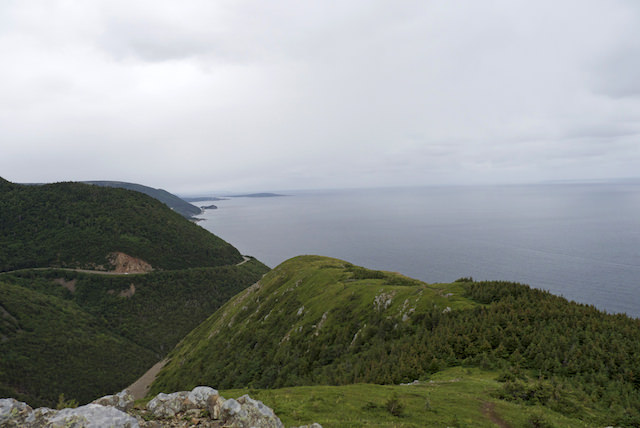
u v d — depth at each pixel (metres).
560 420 21.75
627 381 27.59
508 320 42.06
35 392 126.69
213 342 123.12
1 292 167.00
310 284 112.31
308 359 66.44
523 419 21.48
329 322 75.38
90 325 179.38
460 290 59.78
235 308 143.62
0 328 145.38
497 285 56.50
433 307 54.88
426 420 20.39
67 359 146.88
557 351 33.12
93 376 143.75
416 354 39.97
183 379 105.69
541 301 46.34
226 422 13.19
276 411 20.91
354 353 56.56
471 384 29.06
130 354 167.12
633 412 23.22
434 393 26.28
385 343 50.41
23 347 142.50
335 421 19.06
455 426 19.83
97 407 10.47
